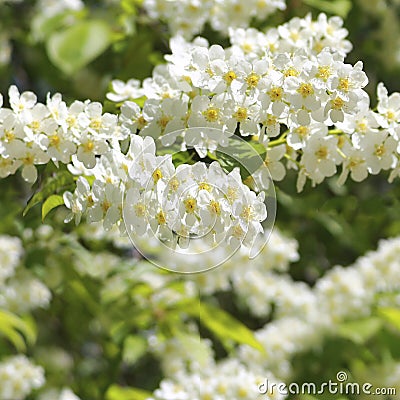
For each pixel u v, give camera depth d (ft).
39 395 13.16
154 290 11.56
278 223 13.96
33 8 14.89
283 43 7.26
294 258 12.77
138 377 13.60
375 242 14.73
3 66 14.94
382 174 12.91
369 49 14.66
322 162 6.51
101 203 5.90
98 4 13.75
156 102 6.51
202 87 5.97
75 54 11.28
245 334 10.99
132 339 11.73
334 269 13.39
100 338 13.30
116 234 10.91
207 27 11.26
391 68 14.70
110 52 13.41
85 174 6.50
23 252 11.45
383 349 12.71
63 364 14.07
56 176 6.84
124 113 6.63
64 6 13.07
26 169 6.26
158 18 10.50
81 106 6.21
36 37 13.01
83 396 13.10
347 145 6.64
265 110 5.91
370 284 12.91
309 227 14.53
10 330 10.89
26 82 15.19
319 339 12.72
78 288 11.84
